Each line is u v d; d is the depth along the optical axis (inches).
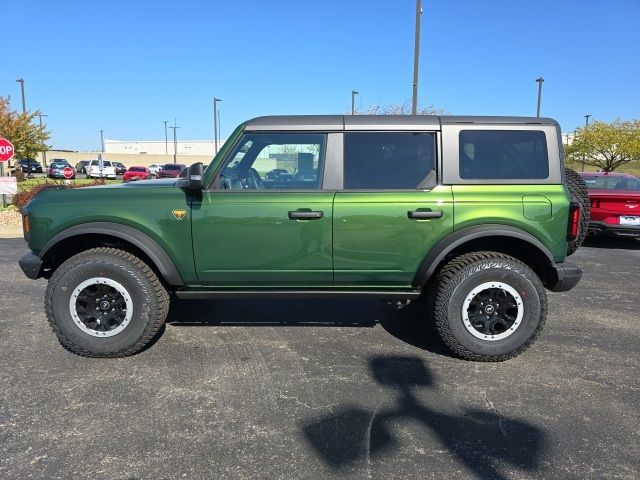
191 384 144.1
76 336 158.4
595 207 362.9
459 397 137.7
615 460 109.2
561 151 162.2
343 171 160.1
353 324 197.0
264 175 162.7
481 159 161.0
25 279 263.7
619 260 330.6
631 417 127.5
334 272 160.9
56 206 159.0
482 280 157.2
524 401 135.7
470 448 113.4
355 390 141.4
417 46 526.6
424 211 156.4
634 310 219.1
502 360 161.6
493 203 157.2
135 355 164.4
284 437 117.4
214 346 172.9
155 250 157.6
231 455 110.3
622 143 1227.9
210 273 160.7
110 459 108.4
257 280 162.2
